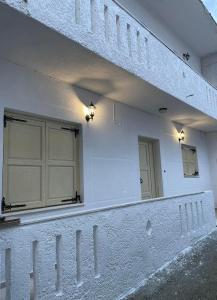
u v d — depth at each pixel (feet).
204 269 14.64
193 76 25.45
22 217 13.34
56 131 16.25
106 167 19.16
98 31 13.84
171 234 16.49
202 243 19.66
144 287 12.51
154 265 14.23
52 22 11.27
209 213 22.70
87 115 17.99
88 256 10.26
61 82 16.42
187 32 33.32
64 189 16.20
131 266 12.47
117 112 21.09
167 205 16.60
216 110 30.50
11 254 7.60
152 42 18.98
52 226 9.00
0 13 10.02
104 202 18.52
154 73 18.43
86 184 17.26
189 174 33.42
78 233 10.07
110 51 14.46
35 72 14.85
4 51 12.73
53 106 15.65
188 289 12.20
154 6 27.89
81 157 17.30
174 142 29.89
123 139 21.35
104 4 14.71
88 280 10.07
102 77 16.31
